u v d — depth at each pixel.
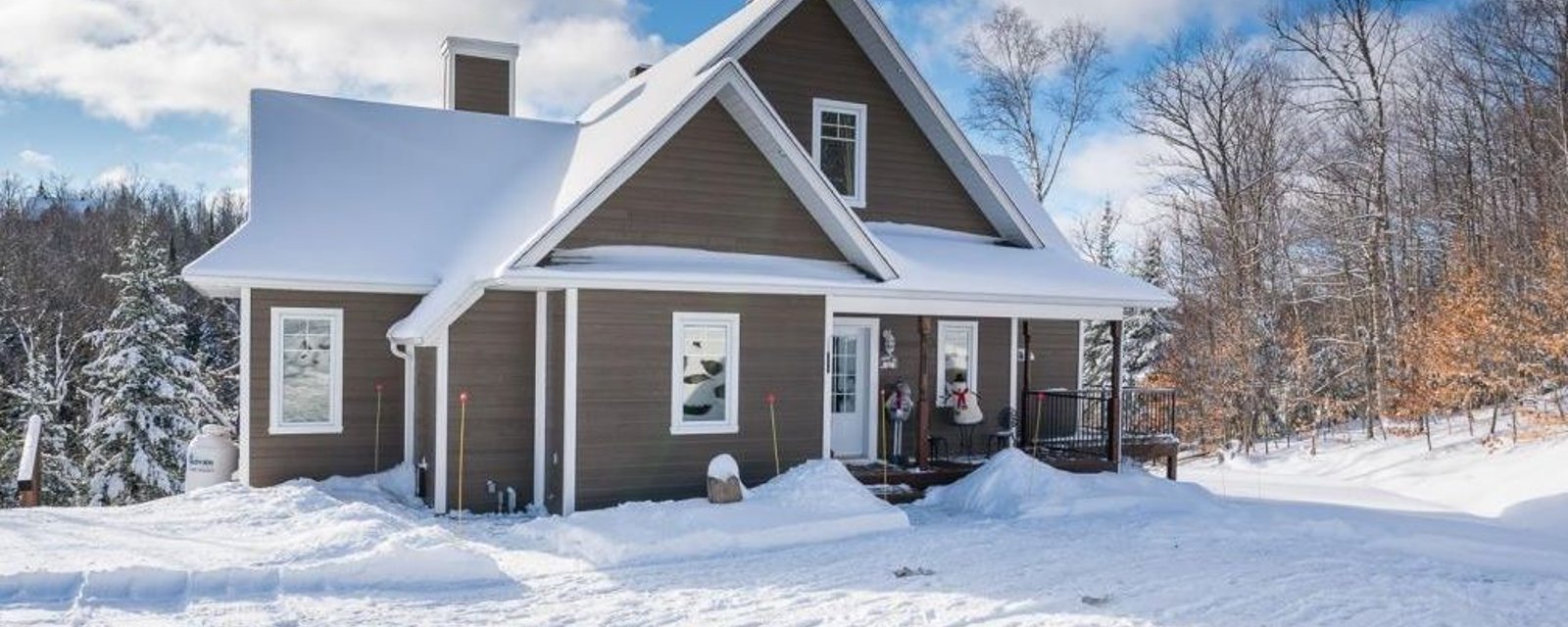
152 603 8.44
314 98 18.22
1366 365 28.22
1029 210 21.52
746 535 11.49
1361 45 31.05
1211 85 36.25
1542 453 18.98
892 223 18.44
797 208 14.86
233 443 16.38
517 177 17.83
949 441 18.56
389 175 17.45
